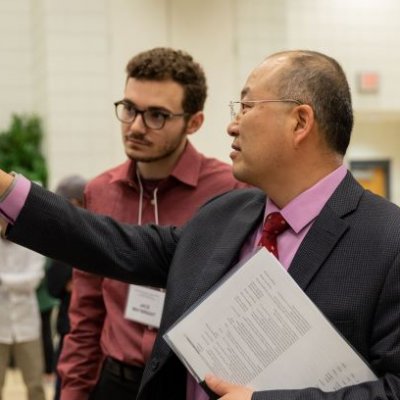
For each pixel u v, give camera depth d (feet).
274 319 3.52
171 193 5.91
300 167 3.85
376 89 23.81
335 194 3.80
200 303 3.65
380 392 3.22
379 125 26.96
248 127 3.86
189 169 5.92
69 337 6.23
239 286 3.61
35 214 4.04
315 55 3.91
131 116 5.77
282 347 3.49
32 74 23.35
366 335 3.47
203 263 4.14
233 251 4.04
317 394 3.30
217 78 20.62
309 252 3.67
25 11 23.22
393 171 27.09
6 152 21.61
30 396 12.44
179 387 4.07
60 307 10.85
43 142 21.75
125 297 5.77
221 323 3.59
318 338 3.44
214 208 4.43
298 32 23.22
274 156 3.83
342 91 3.86
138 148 5.74
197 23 20.66
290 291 3.51
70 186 11.33
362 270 3.51
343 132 3.89
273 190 3.94
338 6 23.50
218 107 20.49
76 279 6.23
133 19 20.57
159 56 5.71
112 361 5.78
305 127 3.79
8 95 23.21
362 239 3.59
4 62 23.17
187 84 5.77
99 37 20.68
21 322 12.32
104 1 20.66
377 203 3.76
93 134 20.84
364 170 26.91
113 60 20.68
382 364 3.35
